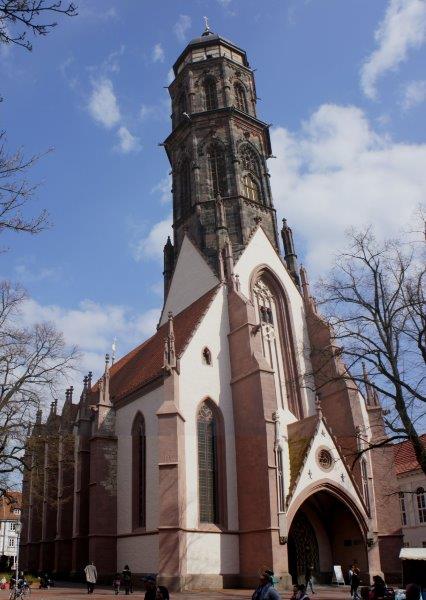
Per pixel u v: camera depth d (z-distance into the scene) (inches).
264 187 2455.7
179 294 2347.4
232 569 1576.0
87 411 2165.4
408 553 1224.8
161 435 1600.6
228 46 2785.4
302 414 1977.1
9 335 1651.1
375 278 1325.0
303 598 823.1
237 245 2214.6
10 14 359.9
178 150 2603.3
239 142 2475.4
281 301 2169.0
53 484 2341.3
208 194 2378.2
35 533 2559.1
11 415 1674.5
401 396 1236.5
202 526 1585.9
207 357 1807.3
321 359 2018.9
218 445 1716.3
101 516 1825.8
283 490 1562.5
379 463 1831.9
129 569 1611.7
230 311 1915.6
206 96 2640.3
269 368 1717.5
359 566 1660.9
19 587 1347.2
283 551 1505.9
